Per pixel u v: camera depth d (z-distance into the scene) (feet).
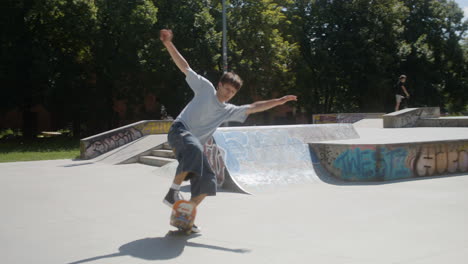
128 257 10.11
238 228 12.84
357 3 104.22
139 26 74.95
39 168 32.55
